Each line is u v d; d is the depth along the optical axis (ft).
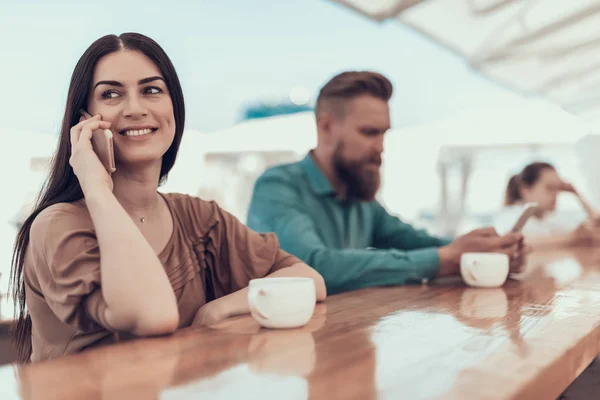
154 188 3.67
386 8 11.53
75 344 3.18
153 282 2.73
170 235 3.81
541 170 11.18
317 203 6.34
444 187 24.67
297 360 2.20
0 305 4.61
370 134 6.26
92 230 3.00
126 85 3.41
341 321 3.04
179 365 2.15
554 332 2.69
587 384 4.13
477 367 2.07
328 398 1.73
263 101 19.92
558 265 6.07
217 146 18.54
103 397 1.75
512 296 3.94
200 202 4.19
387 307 3.50
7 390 1.83
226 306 3.40
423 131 23.80
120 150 3.43
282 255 4.21
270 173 6.19
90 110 3.48
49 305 2.98
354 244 6.71
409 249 7.12
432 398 1.72
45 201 3.50
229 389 1.83
